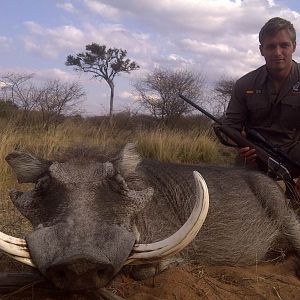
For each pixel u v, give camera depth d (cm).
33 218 105
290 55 189
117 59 1220
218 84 872
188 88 731
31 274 109
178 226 139
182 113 705
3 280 108
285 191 178
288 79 192
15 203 107
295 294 121
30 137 303
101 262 86
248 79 199
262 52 194
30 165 115
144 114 700
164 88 719
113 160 118
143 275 121
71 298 106
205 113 198
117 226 96
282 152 182
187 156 369
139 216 127
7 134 286
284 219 158
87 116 555
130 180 122
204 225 143
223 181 155
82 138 347
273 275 134
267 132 197
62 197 101
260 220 155
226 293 118
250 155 182
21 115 438
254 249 152
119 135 383
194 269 133
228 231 148
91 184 104
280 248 160
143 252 95
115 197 104
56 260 86
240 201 153
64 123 416
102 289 105
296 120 193
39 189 106
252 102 197
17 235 146
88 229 93
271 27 188
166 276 122
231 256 148
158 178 144
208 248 144
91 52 1202
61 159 115
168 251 95
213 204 147
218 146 412
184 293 115
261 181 161
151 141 368
